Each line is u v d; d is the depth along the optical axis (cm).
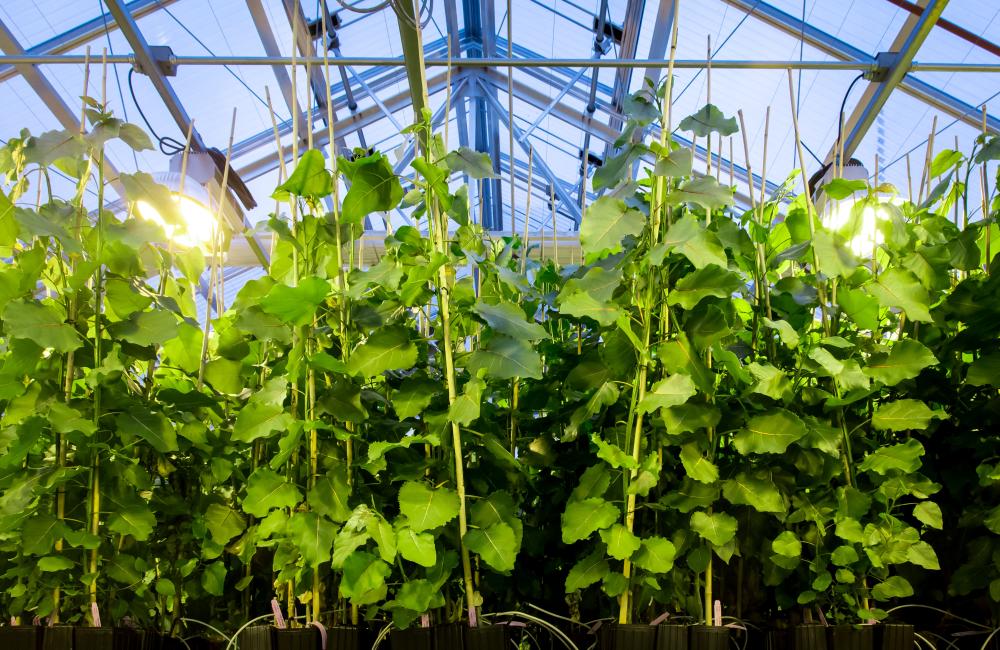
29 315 161
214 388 196
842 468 176
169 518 196
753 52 552
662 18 550
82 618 177
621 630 163
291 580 170
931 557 166
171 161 433
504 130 822
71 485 177
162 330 176
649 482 160
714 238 159
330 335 185
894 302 173
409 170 673
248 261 584
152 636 178
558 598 204
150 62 492
